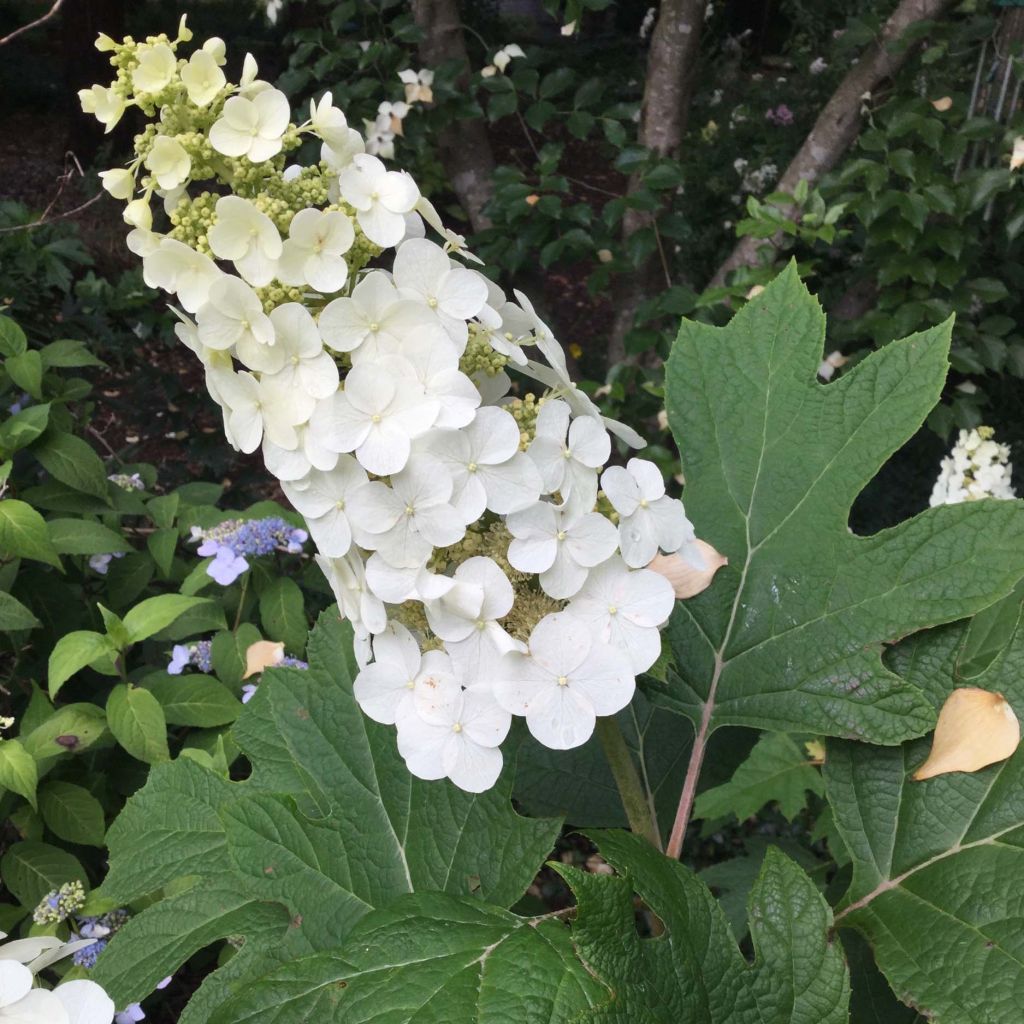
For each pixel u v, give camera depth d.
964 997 0.34
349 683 0.44
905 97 1.24
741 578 0.43
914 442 1.45
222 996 0.39
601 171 3.13
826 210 1.25
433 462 0.33
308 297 0.35
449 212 2.01
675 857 0.42
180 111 0.35
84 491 0.95
